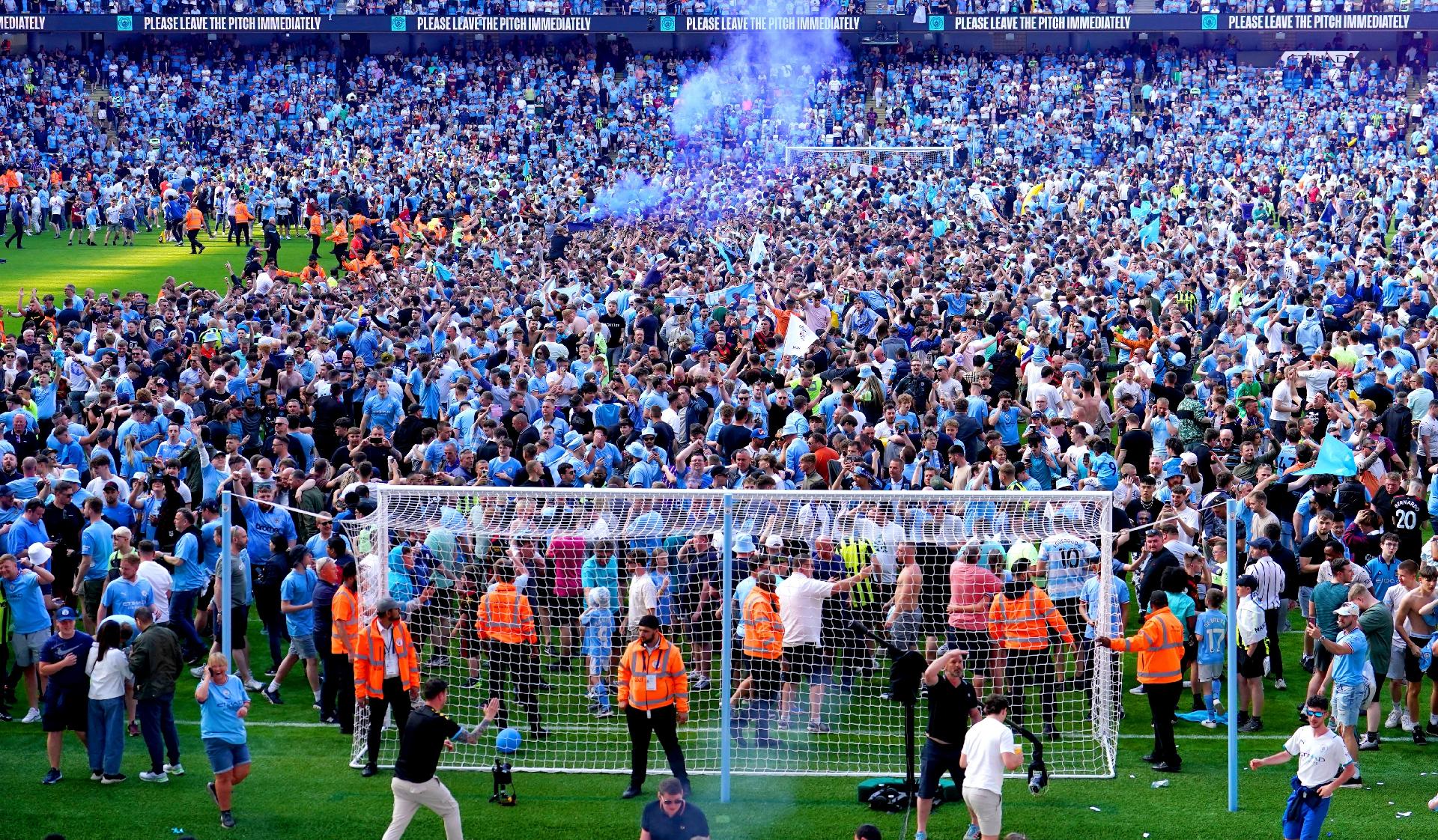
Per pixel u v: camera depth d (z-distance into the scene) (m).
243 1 72.88
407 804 12.95
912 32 73.00
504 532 15.81
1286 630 18.59
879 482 20.14
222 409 22.45
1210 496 18.17
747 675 15.65
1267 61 75.25
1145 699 17.44
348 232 47.34
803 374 24.34
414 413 22.70
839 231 44.66
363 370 25.83
